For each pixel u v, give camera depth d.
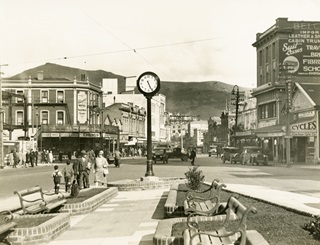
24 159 57.16
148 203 16.61
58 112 75.19
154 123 127.00
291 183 24.05
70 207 13.99
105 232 11.00
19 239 9.52
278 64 58.09
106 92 114.00
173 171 37.44
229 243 7.02
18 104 70.62
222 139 131.62
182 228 8.95
